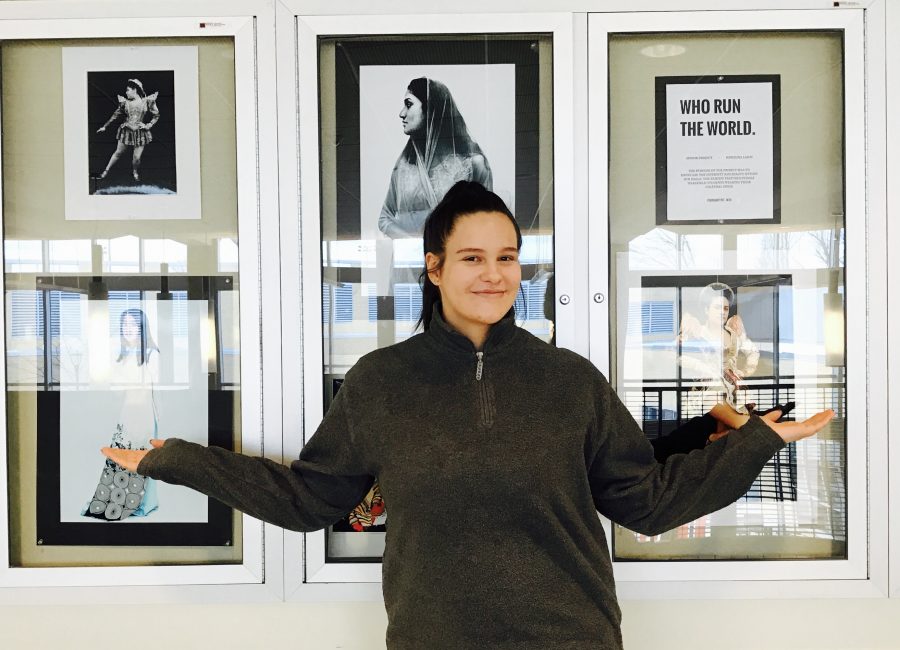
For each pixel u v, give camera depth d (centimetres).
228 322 132
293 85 130
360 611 133
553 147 129
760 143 130
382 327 131
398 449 96
